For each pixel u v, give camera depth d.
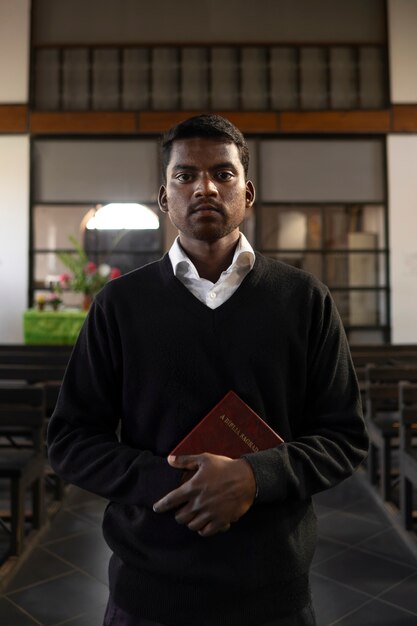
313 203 6.78
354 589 2.50
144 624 1.04
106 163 6.79
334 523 3.21
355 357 4.60
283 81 6.81
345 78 6.81
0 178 6.72
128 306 1.12
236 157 1.09
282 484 0.98
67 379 1.17
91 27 6.78
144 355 1.09
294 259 6.79
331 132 6.73
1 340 6.71
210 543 1.02
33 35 6.78
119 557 1.10
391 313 6.76
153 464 1.03
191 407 1.07
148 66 6.79
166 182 1.12
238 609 1.02
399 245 6.76
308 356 1.14
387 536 3.04
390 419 3.66
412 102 6.75
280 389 1.09
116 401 1.18
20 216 6.72
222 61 6.81
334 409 1.14
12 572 2.61
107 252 6.76
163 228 6.75
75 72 6.79
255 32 6.80
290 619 1.05
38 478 3.04
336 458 1.08
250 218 6.81
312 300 1.14
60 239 6.79
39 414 2.91
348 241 6.80
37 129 6.69
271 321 1.09
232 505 0.94
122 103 6.79
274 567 1.03
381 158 6.81
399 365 4.58
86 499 3.64
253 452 1.04
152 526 1.05
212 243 1.13
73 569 2.68
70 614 2.30
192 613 1.01
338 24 6.82
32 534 2.98
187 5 6.79
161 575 1.04
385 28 6.79
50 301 6.08
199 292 1.13
